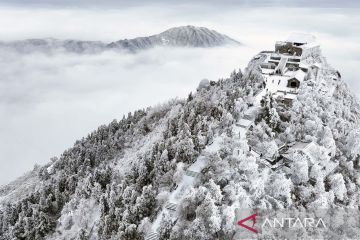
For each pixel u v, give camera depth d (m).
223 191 107.00
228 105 149.38
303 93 161.25
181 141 125.88
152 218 109.12
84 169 173.25
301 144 130.88
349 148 136.38
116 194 123.25
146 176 122.19
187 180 118.00
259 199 105.38
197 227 95.94
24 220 136.25
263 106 147.62
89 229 123.56
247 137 133.00
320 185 114.19
